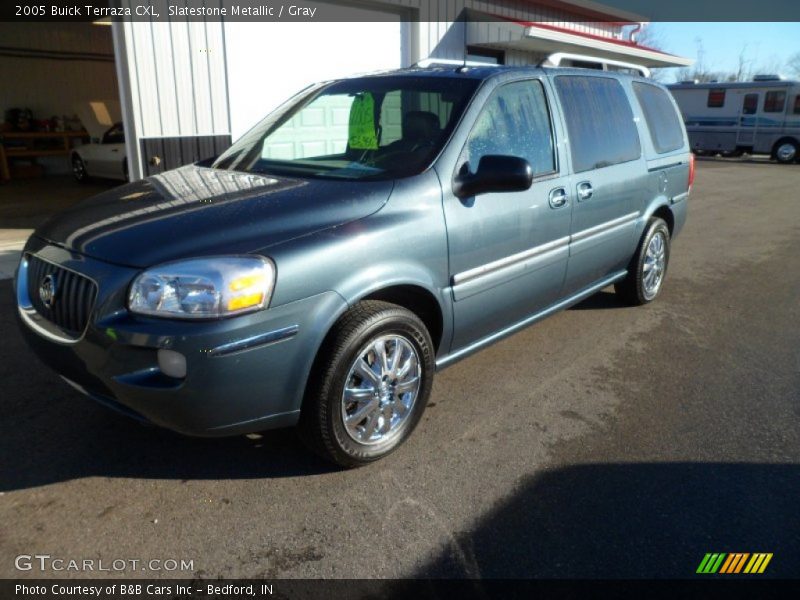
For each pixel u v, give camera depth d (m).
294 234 2.86
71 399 3.82
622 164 4.92
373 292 3.07
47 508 2.87
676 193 5.86
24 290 3.25
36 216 9.23
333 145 4.15
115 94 16.45
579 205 4.36
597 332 5.21
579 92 4.59
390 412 3.25
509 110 3.91
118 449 3.33
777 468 3.32
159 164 7.54
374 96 3.97
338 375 2.96
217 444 3.40
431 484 3.12
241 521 2.82
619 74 5.22
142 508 2.89
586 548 2.71
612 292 6.32
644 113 5.42
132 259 2.71
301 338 2.80
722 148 26.39
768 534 2.82
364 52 9.64
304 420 3.01
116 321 2.64
